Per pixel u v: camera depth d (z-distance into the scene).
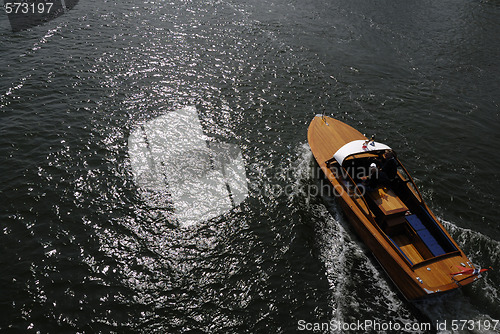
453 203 14.63
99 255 11.97
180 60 23.50
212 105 19.61
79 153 15.79
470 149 17.72
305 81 22.44
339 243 12.89
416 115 20.05
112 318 10.35
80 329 10.02
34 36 24.89
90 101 19.06
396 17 32.31
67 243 12.27
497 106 21.23
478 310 10.80
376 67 24.59
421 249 12.01
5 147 15.74
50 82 20.23
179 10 30.47
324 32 28.78
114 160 15.59
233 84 21.56
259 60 24.27
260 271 11.84
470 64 25.55
